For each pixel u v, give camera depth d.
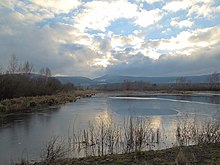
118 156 12.44
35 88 65.25
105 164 11.03
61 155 13.82
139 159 11.63
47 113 38.62
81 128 25.16
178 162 10.55
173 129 23.44
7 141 19.77
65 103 59.91
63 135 21.62
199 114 36.62
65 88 101.38
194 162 10.66
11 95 52.62
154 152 12.92
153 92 129.38
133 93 124.62
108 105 55.25
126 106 52.09
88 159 12.13
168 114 37.31
